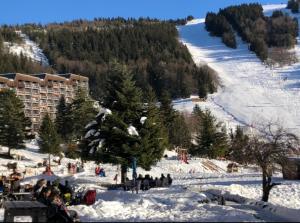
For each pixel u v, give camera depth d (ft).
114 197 76.54
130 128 117.91
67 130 263.08
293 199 90.07
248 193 96.43
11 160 201.57
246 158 81.46
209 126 276.21
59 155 226.38
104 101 124.98
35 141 276.41
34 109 446.19
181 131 304.09
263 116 554.05
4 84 417.28
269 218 52.16
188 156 277.64
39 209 42.09
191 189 95.55
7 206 42.22
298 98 633.61
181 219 48.85
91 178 133.18
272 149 80.02
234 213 51.88
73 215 47.50
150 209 60.75
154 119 124.06
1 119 218.18
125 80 123.95
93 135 122.11
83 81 541.34
